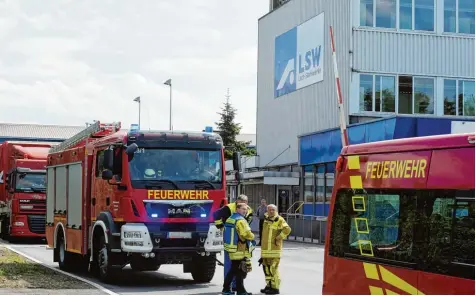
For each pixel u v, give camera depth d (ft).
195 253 48.26
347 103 110.83
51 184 63.72
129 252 47.09
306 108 125.39
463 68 114.42
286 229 45.52
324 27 119.24
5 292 42.37
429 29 113.70
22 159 97.81
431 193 20.94
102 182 51.11
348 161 25.57
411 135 90.68
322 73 119.55
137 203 47.42
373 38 111.55
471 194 19.40
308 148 119.03
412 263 21.43
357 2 111.45
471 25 115.03
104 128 54.49
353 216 24.91
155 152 48.65
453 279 19.67
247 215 42.80
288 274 58.70
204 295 44.21
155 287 48.80
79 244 54.39
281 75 136.46
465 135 19.97
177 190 48.32
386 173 23.31
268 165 140.67
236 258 41.65
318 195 116.67
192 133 50.26
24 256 71.87
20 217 95.71
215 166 49.96
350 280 24.70
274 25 140.36
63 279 49.57
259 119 147.23
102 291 44.16
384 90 111.65
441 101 113.39
